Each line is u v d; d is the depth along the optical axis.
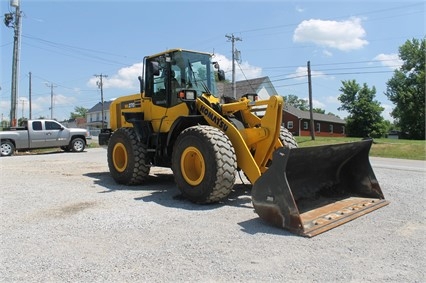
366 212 5.16
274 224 4.53
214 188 5.50
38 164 12.22
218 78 7.75
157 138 7.39
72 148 19.06
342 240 4.04
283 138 6.71
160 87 7.50
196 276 3.17
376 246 3.86
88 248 3.85
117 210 5.44
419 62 49.41
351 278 3.13
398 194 6.58
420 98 48.66
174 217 5.02
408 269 3.30
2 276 3.20
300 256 3.60
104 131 10.12
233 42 32.66
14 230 4.48
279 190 4.44
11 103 21.42
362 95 51.69
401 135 51.38
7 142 16.77
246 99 6.48
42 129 17.94
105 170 10.47
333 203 5.46
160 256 3.62
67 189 7.27
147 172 7.69
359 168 6.05
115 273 3.24
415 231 4.36
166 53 7.38
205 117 6.42
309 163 5.33
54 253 3.72
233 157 5.62
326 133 54.53
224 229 4.46
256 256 3.60
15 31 21.33
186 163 5.99
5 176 9.16
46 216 5.12
